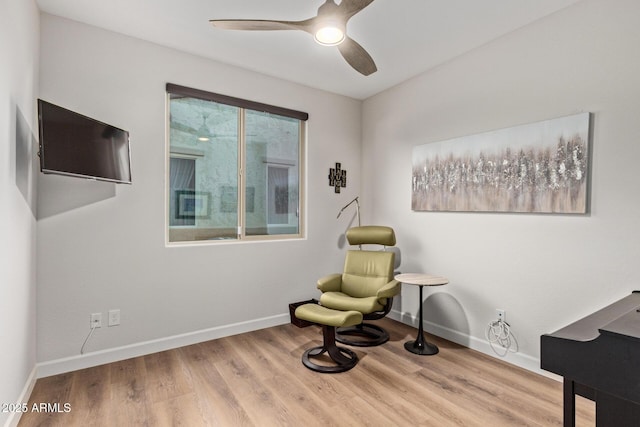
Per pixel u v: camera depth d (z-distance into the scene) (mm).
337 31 1854
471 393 2184
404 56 2986
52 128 1938
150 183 2762
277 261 3498
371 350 2861
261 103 3361
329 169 3908
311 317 2545
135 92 2689
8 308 1711
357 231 3404
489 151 2734
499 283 2695
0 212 1569
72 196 2443
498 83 2684
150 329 2770
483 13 2332
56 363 2381
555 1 2203
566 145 2264
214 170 3201
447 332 3115
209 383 2293
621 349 1059
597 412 1314
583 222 2209
